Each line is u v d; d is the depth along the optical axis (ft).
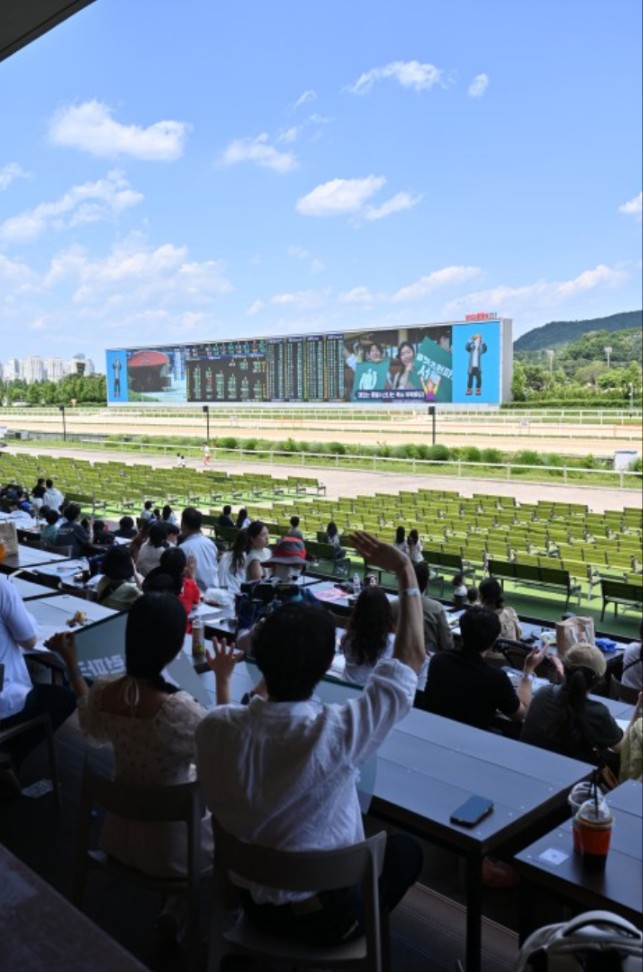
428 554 38.55
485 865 10.21
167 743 7.11
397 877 7.11
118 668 9.32
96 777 7.21
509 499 64.80
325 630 5.92
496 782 8.11
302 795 5.73
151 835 7.31
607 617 33.40
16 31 12.37
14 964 3.49
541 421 121.08
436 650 17.34
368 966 5.98
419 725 9.55
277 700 5.94
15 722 11.39
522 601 36.32
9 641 11.67
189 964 6.95
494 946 8.63
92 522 36.63
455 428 124.36
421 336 119.96
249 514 57.31
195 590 18.70
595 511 67.21
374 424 134.10
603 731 11.37
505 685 12.41
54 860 10.18
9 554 26.17
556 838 7.00
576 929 5.14
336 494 78.74
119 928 8.81
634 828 7.07
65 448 133.80
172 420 157.38
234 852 5.94
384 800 7.72
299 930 6.14
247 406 151.12
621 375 208.54
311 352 133.80
